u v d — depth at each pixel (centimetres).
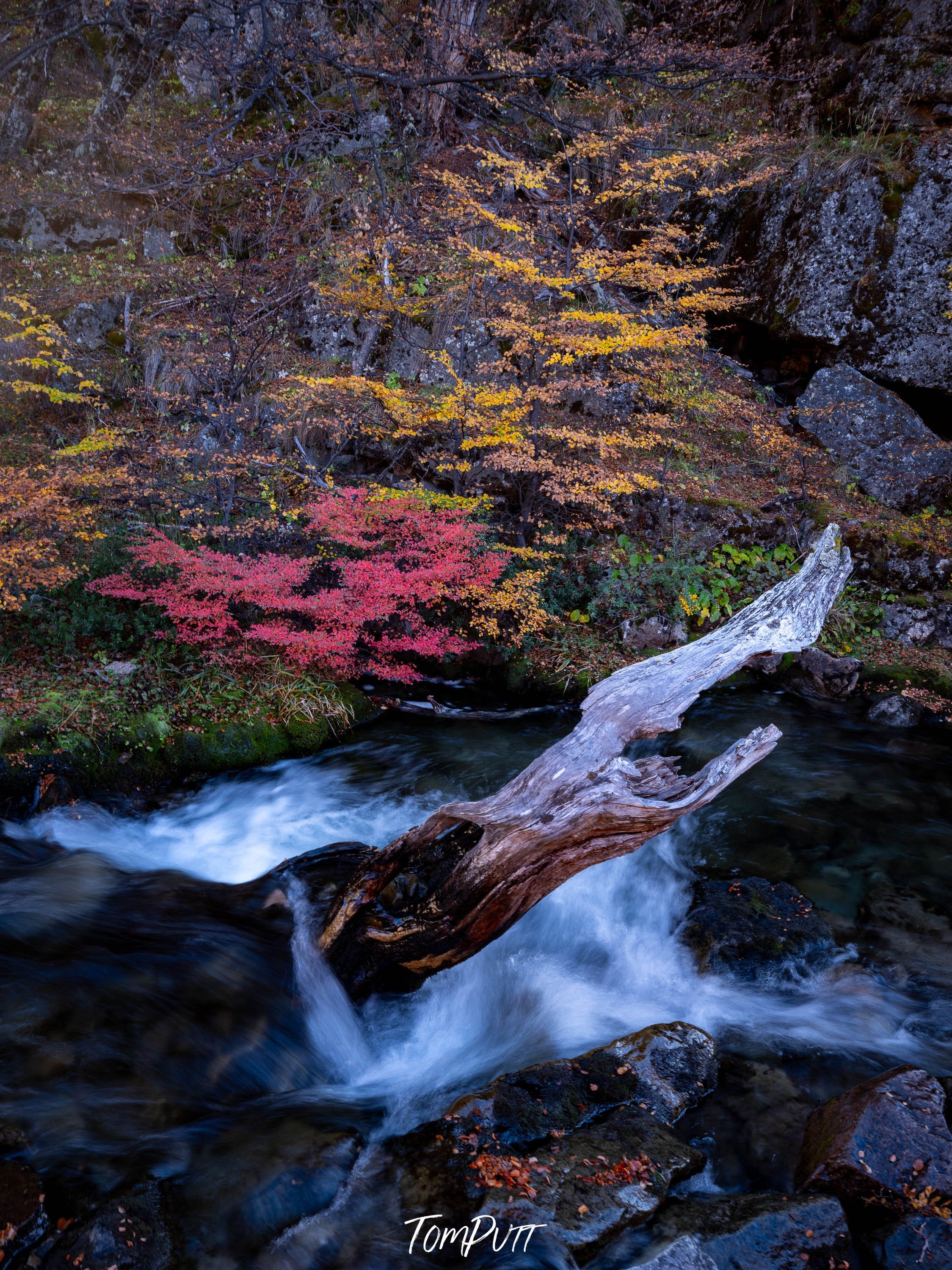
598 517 945
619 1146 320
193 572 661
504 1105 336
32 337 949
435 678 849
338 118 1149
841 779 712
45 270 1052
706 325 1195
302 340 1044
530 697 824
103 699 630
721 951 469
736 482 1038
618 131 1007
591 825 340
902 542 949
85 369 967
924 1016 429
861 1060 397
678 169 973
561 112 1219
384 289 1004
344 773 682
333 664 708
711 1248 277
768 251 1155
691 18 1262
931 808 666
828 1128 333
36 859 513
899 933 498
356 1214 289
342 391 922
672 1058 376
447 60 1091
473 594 761
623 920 516
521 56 1025
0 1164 289
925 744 786
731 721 824
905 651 916
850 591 961
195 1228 279
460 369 995
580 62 1027
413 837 385
